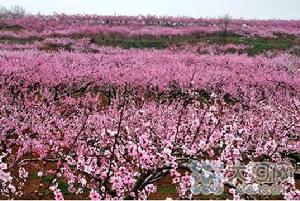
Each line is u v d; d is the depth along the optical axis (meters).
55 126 18.19
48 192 12.02
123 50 46.91
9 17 83.38
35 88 25.59
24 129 17.94
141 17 79.00
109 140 11.79
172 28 66.06
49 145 15.34
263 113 19.06
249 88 28.27
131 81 26.17
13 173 13.48
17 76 25.70
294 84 29.83
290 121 18.25
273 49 51.16
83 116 17.41
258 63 38.16
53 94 23.97
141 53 42.66
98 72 27.84
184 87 26.88
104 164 10.04
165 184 13.17
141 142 8.07
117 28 63.44
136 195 8.67
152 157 8.09
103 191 8.38
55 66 29.58
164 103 23.00
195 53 47.16
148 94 25.78
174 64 34.84
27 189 12.27
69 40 53.12
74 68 29.97
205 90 26.84
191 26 70.69
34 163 14.41
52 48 48.25
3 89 23.06
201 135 12.00
